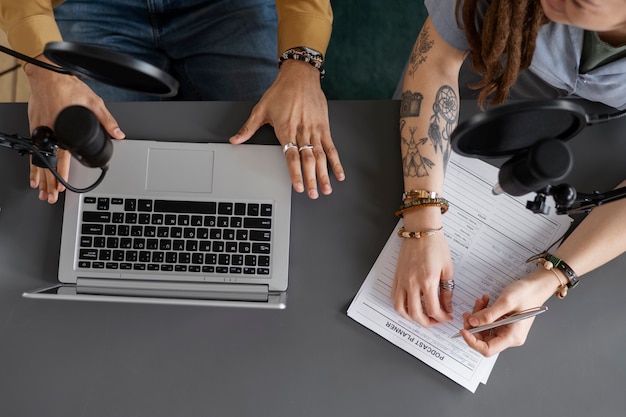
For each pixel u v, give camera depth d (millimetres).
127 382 941
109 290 957
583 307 965
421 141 981
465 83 1234
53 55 644
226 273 956
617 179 1001
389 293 977
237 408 932
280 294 958
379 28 1730
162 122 1034
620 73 928
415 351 952
